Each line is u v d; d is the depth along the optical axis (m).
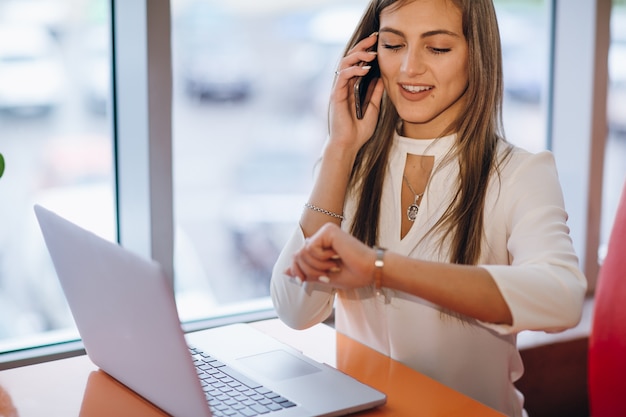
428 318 1.38
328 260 1.14
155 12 1.69
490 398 1.41
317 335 1.51
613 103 2.45
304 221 1.41
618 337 1.61
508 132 2.35
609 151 2.47
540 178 1.32
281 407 1.13
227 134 2.30
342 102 1.43
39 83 1.83
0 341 1.79
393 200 1.44
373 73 1.44
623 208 1.64
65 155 1.86
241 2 2.20
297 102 2.38
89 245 1.08
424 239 1.39
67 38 1.83
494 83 1.35
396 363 1.37
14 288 1.86
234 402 1.14
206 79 2.21
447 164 1.39
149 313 1.01
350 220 1.48
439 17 1.30
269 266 2.38
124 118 1.79
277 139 2.38
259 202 2.38
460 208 1.35
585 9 2.24
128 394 1.23
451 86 1.34
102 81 1.84
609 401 1.64
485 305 1.10
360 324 1.49
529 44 2.32
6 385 1.26
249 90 2.30
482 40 1.33
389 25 1.34
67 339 1.78
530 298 1.10
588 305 2.29
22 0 1.79
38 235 1.88
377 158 1.46
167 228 1.80
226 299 2.25
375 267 1.11
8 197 1.84
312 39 2.30
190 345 1.37
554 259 1.16
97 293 1.13
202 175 2.28
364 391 1.19
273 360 1.31
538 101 2.37
